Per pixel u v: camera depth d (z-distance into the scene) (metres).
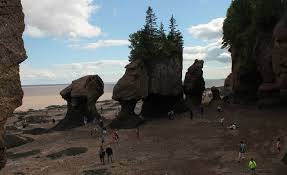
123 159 53.25
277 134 57.25
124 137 69.44
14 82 12.59
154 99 90.00
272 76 78.38
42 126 92.75
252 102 88.56
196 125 74.69
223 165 46.78
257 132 61.00
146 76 85.38
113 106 141.75
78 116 86.75
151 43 89.38
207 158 50.81
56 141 70.12
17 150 63.84
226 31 101.06
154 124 80.38
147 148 59.56
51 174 47.03
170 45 90.69
